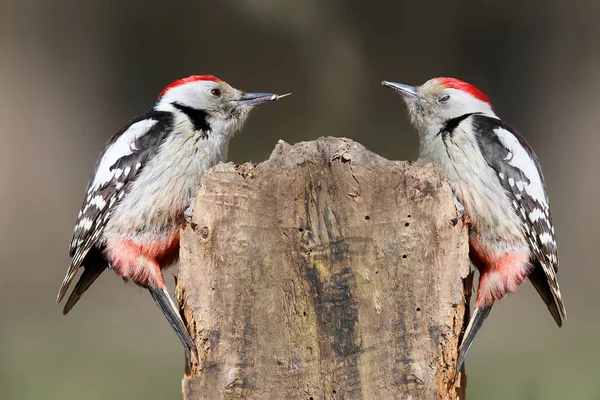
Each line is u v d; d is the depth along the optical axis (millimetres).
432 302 5957
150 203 7512
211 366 6000
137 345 14531
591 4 19156
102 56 19141
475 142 7570
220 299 6012
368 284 5895
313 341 5879
